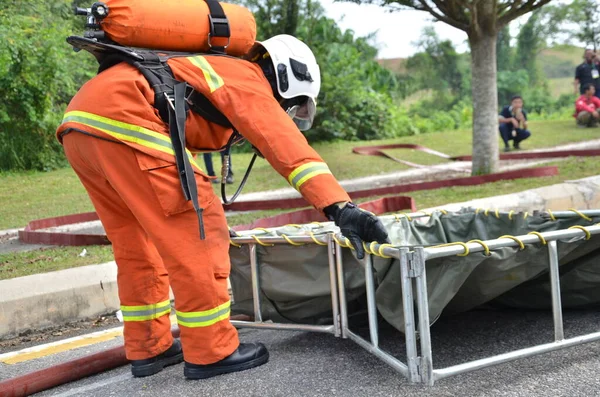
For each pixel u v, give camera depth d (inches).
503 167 449.7
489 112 381.4
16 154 481.1
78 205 371.9
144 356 128.3
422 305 105.3
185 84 115.3
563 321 140.7
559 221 147.7
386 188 350.3
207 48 121.9
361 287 125.6
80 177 123.9
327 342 138.7
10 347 161.6
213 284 118.6
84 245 254.7
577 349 123.9
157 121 114.8
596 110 680.4
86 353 151.9
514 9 367.6
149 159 113.1
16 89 478.0
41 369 133.6
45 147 497.4
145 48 119.0
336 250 127.6
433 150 607.8
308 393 111.6
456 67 1302.9
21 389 123.2
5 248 269.0
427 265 110.4
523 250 117.0
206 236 118.0
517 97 568.4
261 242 138.1
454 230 161.0
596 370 113.7
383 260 112.9
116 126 112.4
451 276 110.7
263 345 129.6
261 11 596.1
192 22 118.1
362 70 796.0
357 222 112.3
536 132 671.1
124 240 125.2
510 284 119.7
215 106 118.6
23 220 336.2
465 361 122.0
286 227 155.8
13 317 167.8
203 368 121.5
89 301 180.2
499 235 156.2
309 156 114.4
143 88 113.6
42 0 485.1
